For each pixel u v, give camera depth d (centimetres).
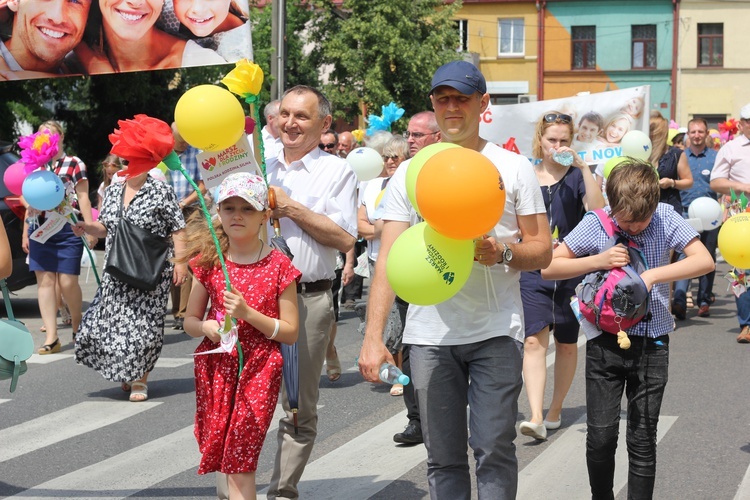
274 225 573
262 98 2975
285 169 609
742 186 1220
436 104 483
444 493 468
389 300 466
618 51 5847
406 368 742
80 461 722
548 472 675
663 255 537
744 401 874
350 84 4422
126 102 3073
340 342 1226
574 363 783
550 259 473
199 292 531
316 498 624
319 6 4362
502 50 5959
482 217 411
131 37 959
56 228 1046
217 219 534
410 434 750
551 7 5869
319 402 905
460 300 465
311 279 579
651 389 524
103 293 876
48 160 988
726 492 625
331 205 592
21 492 646
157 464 712
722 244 692
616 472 672
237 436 507
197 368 525
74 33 981
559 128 772
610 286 512
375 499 620
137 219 861
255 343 518
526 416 838
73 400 921
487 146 486
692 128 1505
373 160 1143
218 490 541
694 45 5762
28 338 555
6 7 999
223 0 928
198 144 525
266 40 3781
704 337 1225
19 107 2605
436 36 4397
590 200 766
